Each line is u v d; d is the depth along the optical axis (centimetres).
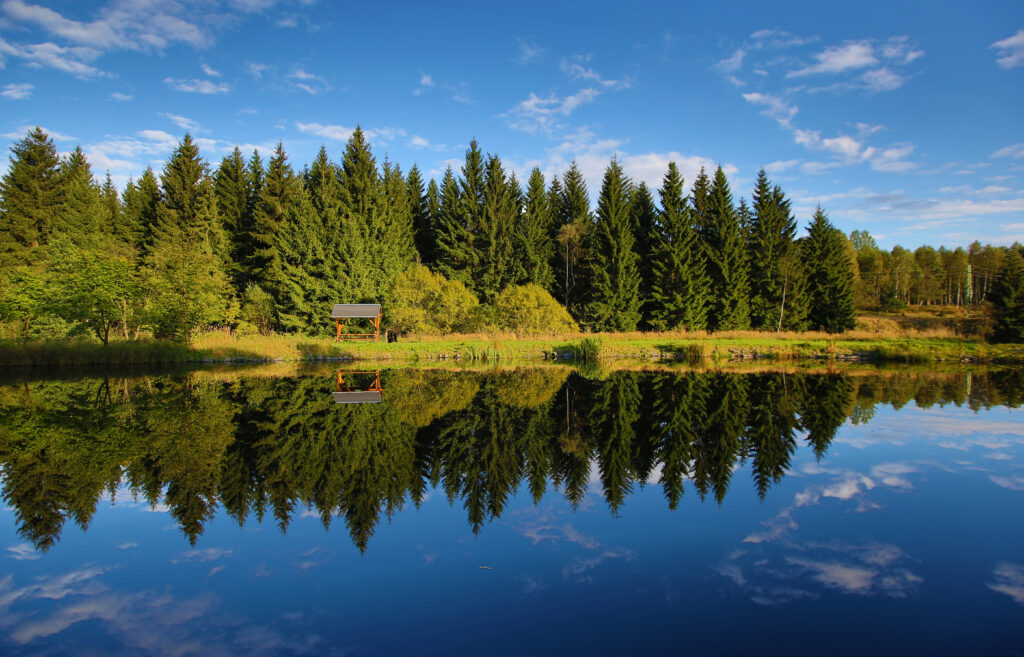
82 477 686
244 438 896
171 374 1962
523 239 3831
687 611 361
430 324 3058
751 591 388
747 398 1266
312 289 3195
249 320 3344
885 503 566
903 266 6556
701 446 823
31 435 920
